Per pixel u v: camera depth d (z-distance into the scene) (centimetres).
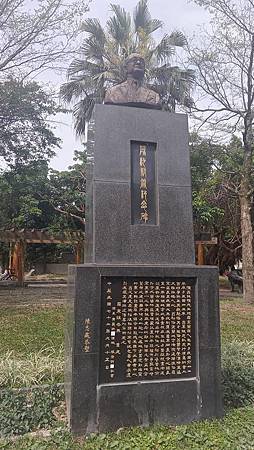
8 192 1652
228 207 1680
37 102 1173
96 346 339
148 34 1454
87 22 1420
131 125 411
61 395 402
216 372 366
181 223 402
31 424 343
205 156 1360
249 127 1220
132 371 349
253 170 1253
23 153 1301
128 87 438
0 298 1364
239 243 1973
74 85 1431
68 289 409
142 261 381
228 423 349
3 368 448
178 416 351
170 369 358
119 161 398
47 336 698
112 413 336
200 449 302
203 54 1201
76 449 304
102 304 348
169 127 422
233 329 790
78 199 1858
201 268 376
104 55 1435
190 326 368
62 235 1884
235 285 1842
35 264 2872
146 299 360
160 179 406
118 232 380
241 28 1150
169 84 1430
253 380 428
